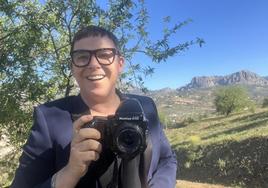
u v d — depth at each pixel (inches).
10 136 75.1
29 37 70.8
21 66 71.9
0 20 73.0
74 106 27.0
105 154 23.9
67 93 73.0
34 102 74.1
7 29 73.8
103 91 26.7
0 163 78.0
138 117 22.8
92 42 26.5
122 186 23.8
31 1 73.5
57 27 72.6
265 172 254.8
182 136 487.5
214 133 436.1
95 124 23.3
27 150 26.0
